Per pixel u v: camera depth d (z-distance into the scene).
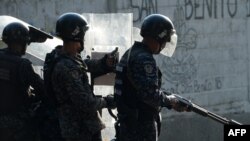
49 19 12.66
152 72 6.53
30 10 12.48
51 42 8.10
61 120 6.71
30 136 7.08
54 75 6.69
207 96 14.78
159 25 6.68
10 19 8.01
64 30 6.76
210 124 14.43
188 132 14.12
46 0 12.62
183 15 14.34
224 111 15.09
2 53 7.18
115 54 7.27
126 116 6.66
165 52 6.94
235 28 15.34
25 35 7.22
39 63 7.86
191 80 14.50
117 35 8.41
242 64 15.48
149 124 6.64
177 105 6.70
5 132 7.07
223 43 15.09
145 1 13.70
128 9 13.45
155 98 6.50
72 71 6.64
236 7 15.35
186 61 14.40
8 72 7.07
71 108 6.69
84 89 6.66
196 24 14.58
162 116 13.74
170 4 14.12
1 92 7.10
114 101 6.80
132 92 6.62
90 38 8.21
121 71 6.67
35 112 7.02
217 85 14.97
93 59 7.39
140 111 6.63
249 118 15.54
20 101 7.09
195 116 14.20
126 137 6.66
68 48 6.78
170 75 14.12
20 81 7.07
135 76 6.54
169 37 6.76
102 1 13.12
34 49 7.94
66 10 12.78
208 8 14.80
